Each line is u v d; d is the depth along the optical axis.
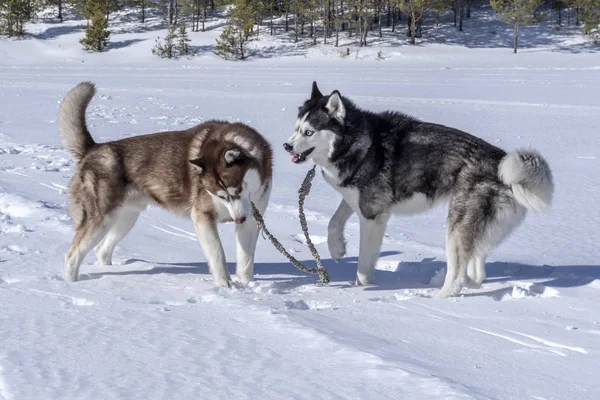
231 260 7.06
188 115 19.11
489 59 55.47
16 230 7.54
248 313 4.72
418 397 3.20
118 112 19.70
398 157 6.11
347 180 6.17
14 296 5.17
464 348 4.15
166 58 60.19
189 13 75.06
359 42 65.00
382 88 28.66
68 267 5.99
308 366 3.62
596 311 5.07
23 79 34.06
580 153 13.62
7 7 65.06
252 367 3.60
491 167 5.92
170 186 6.20
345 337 4.19
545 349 4.16
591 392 3.42
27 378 3.37
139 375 3.45
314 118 6.12
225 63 57.34
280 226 8.37
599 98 23.83
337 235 6.52
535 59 54.75
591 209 9.38
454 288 5.74
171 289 5.70
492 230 5.87
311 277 6.48
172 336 4.13
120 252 7.09
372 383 3.38
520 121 17.95
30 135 15.03
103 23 62.41
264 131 15.98
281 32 69.19
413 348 4.10
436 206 6.20
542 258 7.10
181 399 3.15
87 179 6.09
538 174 5.65
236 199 5.79
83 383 3.32
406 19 74.94
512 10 60.34
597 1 62.66
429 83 31.72
